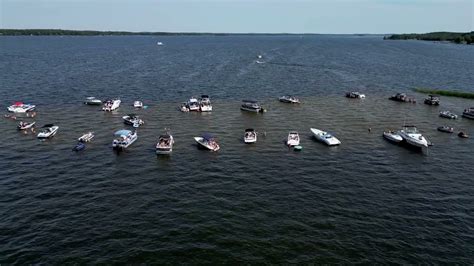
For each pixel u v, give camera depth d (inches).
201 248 1699.1
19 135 3225.9
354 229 1868.8
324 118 4015.8
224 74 6850.4
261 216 1972.2
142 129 3481.8
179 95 5014.8
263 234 1812.3
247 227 1868.8
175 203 2092.8
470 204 2153.1
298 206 2084.2
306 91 5487.2
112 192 2207.2
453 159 2866.6
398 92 5497.1
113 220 1910.7
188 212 1999.3
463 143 3262.8
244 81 6156.5
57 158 2714.1
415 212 2044.8
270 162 2726.4
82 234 1788.9
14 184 2279.8
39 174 2433.6
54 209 2004.2
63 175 2426.2
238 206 2071.9
